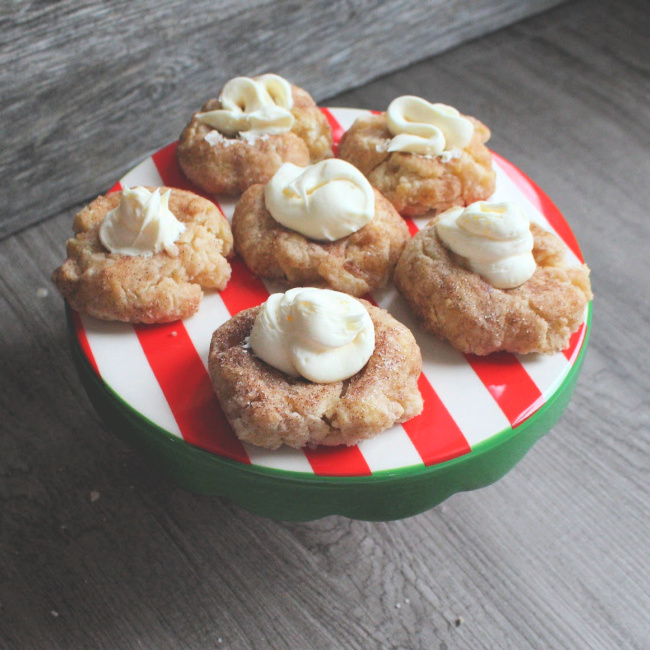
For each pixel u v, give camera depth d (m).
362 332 0.45
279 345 0.45
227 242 0.51
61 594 0.51
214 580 0.51
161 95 0.65
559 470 0.56
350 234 0.50
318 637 0.50
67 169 0.65
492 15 0.77
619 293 0.64
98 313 0.48
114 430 0.48
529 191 0.55
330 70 0.72
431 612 0.51
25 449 0.55
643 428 0.58
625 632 0.51
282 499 0.46
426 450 0.45
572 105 0.74
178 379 0.47
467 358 0.48
